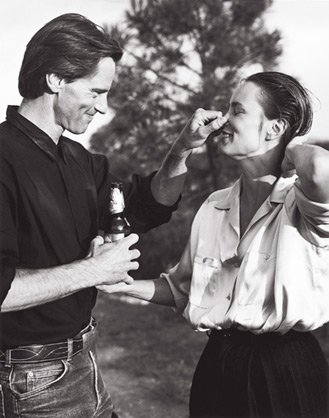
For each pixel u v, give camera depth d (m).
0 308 2.02
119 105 6.37
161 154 6.32
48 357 2.26
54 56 2.18
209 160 6.31
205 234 2.29
